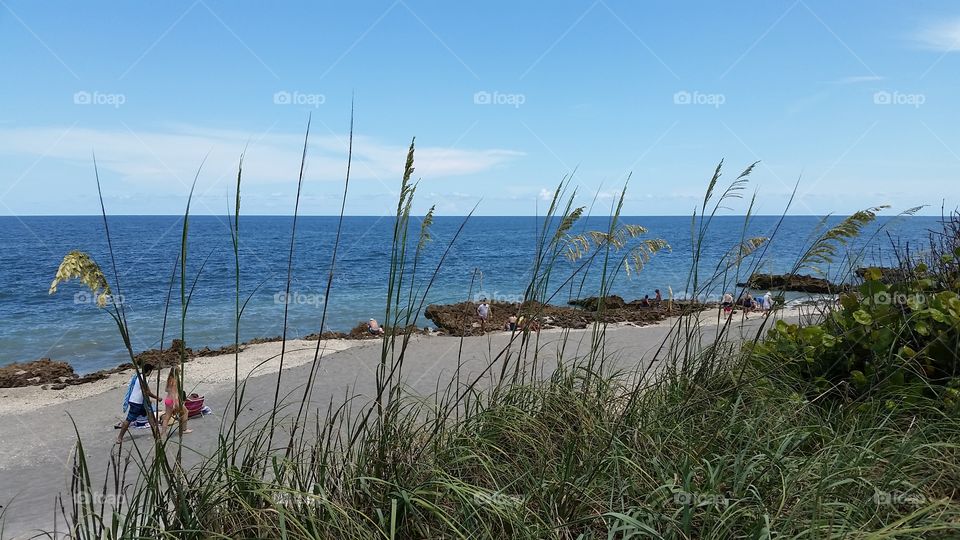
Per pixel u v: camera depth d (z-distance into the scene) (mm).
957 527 2512
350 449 3342
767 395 4387
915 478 3330
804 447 3812
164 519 2840
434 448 3441
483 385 8453
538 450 3574
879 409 4172
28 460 7730
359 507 3117
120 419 9492
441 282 31984
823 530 2672
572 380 4398
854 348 4789
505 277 34188
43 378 12672
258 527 2729
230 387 10875
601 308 4547
